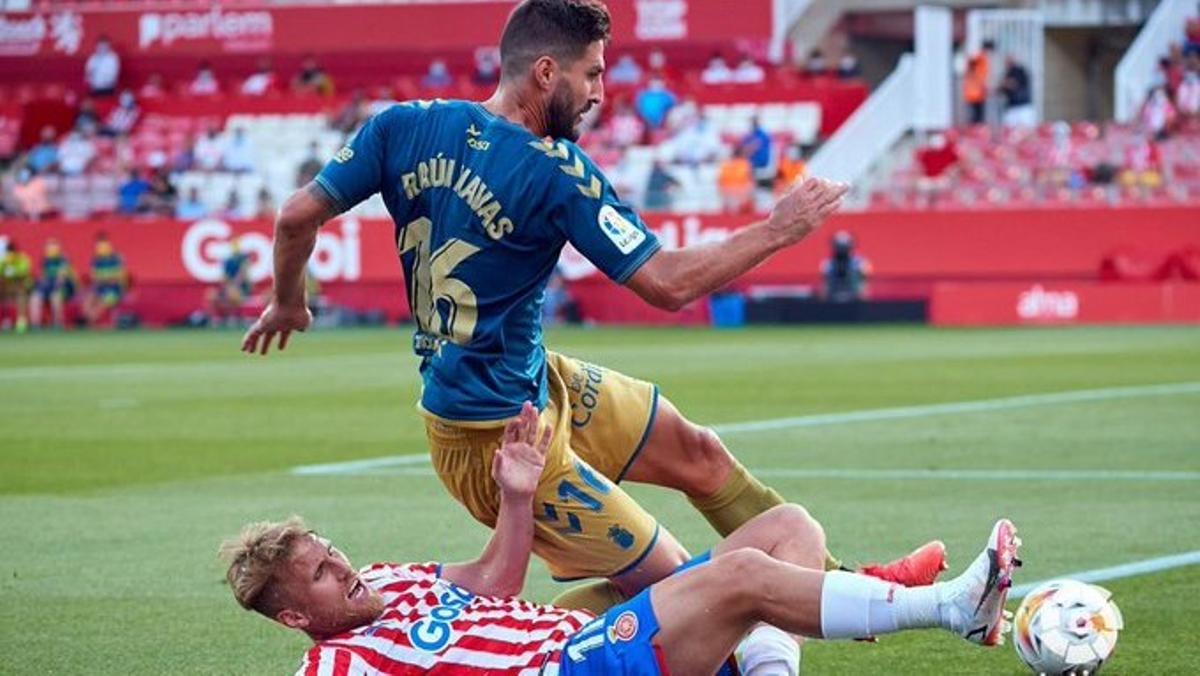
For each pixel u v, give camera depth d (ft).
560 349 132.05
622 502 33.47
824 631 27.89
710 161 179.52
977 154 174.81
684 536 53.06
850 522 54.13
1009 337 139.74
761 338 144.36
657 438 35.32
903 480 62.90
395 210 32.78
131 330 174.09
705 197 172.35
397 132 32.53
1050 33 199.41
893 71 209.87
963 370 108.58
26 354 137.18
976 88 182.80
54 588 46.06
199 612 42.93
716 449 35.99
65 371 119.14
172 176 191.83
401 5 209.15
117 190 189.98
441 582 29.40
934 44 181.88
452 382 32.45
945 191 170.91
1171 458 67.67
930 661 36.88
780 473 65.05
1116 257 159.74
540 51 31.83
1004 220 162.81
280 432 81.51
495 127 31.86
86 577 47.50
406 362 124.67
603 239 31.32
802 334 149.38
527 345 32.65
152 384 108.27
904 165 180.45
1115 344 129.08
